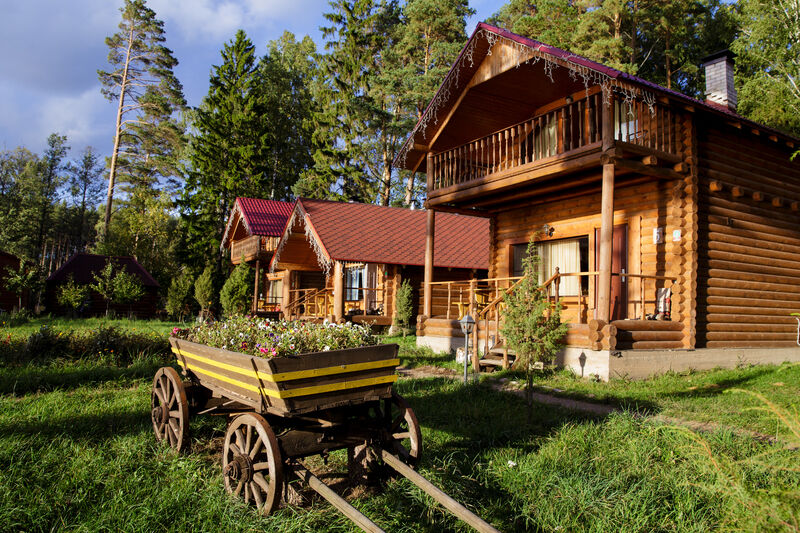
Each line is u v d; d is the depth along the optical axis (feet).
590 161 32.65
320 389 13.93
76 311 96.22
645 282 37.58
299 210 69.05
